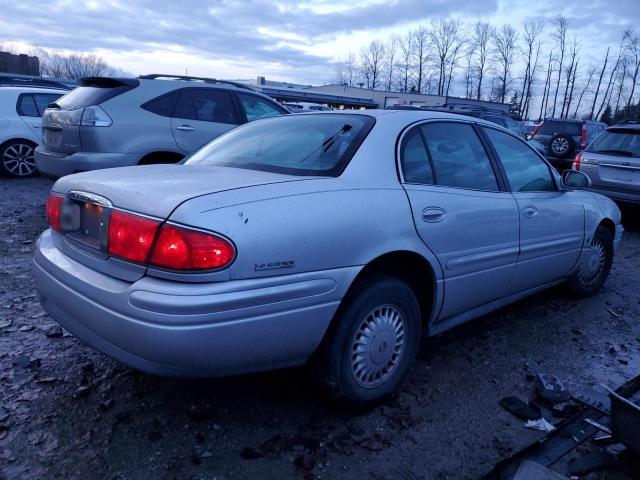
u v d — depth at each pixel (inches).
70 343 133.8
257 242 85.3
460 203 120.7
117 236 88.0
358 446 99.2
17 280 174.1
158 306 80.6
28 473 88.4
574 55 2456.9
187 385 116.6
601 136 321.7
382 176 108.7
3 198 297.9
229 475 90.1
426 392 119.1
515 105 2625.5
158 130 247.0
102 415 104.8
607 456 97.1
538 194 149.7
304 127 125.2
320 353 100.0
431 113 130.2
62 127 240.4
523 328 157.9
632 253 257.4
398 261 112.0
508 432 105.8
